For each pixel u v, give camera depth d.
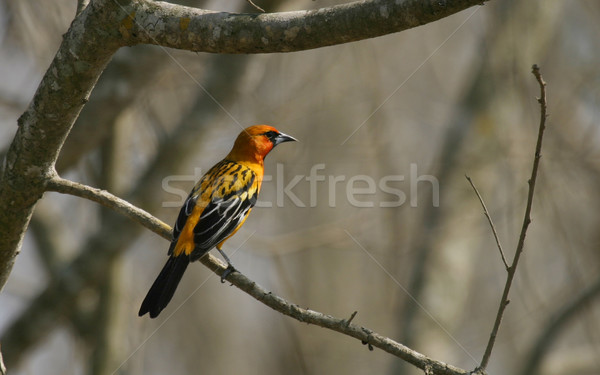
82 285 12.16
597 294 14.38
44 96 6.56
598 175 15.72
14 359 11.89
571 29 16.97
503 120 15.60
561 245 15.66
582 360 15.02
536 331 15.59
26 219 7.37
